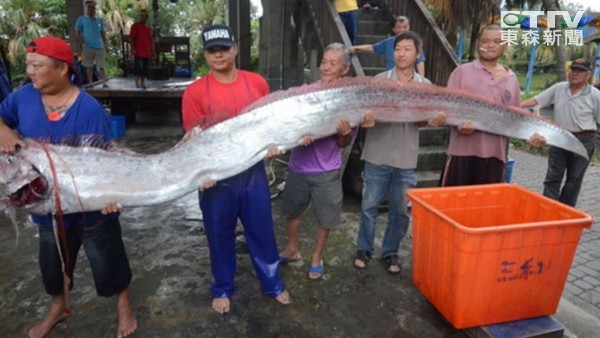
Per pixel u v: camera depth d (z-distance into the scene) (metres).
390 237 3.16
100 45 9.35
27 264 3.19
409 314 2.67
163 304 2.71
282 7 7.43
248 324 2.53
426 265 2.62
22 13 18.41
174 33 28.73
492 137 2.98
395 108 2.52
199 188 2.17
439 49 5.46
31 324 2.50
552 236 2.25
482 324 2.37
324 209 2.87
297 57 7.68
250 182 2.45
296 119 2.28
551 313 2.46
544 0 8.00
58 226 2.10
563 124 4.48
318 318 2.60
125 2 25.70
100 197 2.00
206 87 2.32
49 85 1.92
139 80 8.85
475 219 2.92
